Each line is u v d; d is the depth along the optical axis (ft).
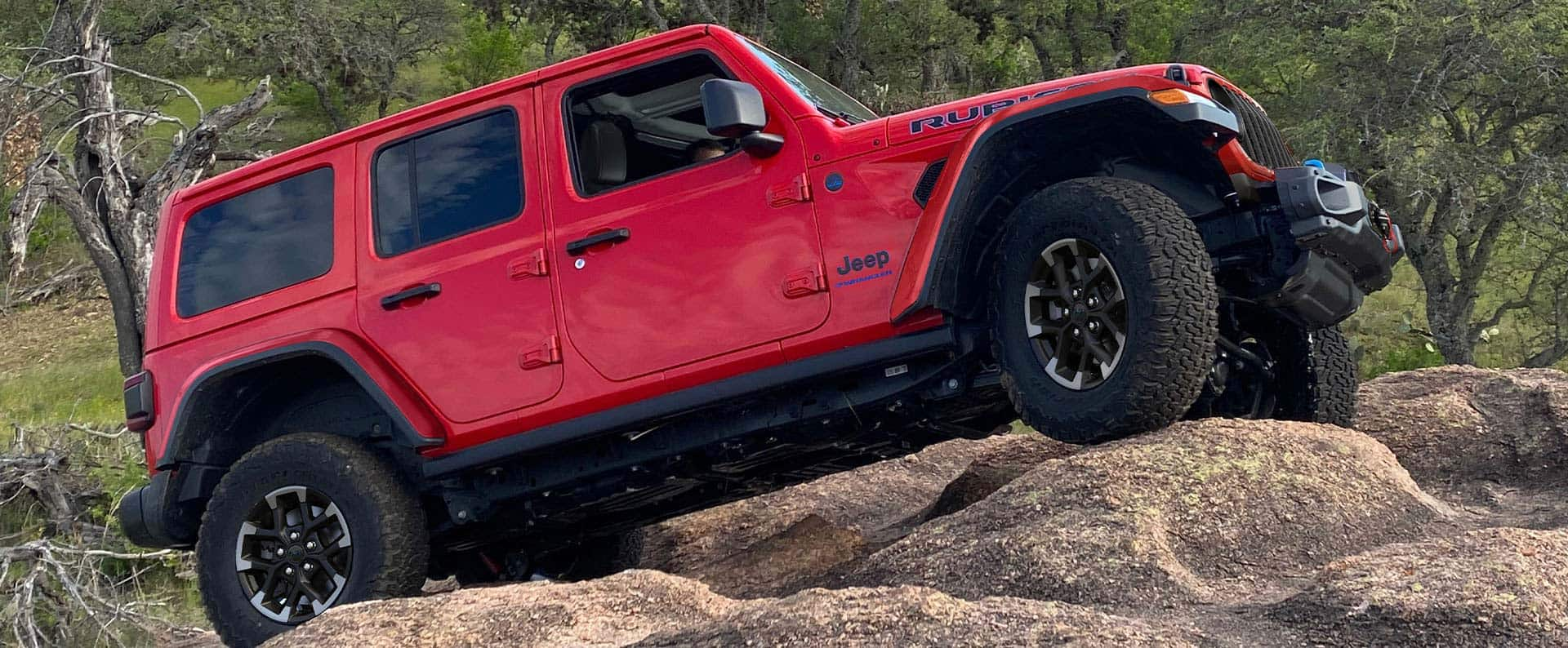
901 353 14.33
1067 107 13.14
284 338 17.17
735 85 14.24
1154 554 11.30
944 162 14.24
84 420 57.57
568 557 21.22
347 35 107.96
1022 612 9.82
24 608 27.43
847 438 15.79
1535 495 15.38
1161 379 12.62
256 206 18.12
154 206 41.83
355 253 17.16
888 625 9.82
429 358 16.49
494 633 12.62
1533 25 62.64
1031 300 13.66
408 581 16.55
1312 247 13.28
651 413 15.37
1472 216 65.57
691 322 15.19
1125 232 12.83
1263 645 9.51
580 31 118.21
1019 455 18.69
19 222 41.34
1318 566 11.68
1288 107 70.13
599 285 15.66
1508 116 67.36
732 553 20.21
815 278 14.60
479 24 126.93
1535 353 69.31
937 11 105.19
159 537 18.20
